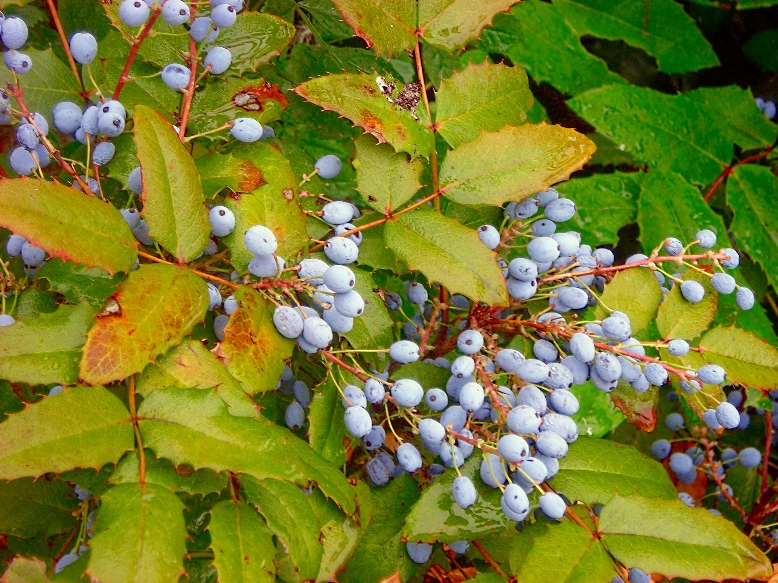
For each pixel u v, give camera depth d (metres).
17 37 0.29
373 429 0.32
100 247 0.27
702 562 0.29
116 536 0.24
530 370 0.30
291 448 0.27
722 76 0.65
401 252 0.31
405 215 0.32
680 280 0.35
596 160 0.56
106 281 0.31
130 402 0.26
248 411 0.27
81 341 0.28
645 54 0.63
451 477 0.31
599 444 0.33
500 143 0.33
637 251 0.56
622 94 0.52
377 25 0.34
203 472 0.27
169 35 0.34
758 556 0.29
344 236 0.32
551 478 0.32
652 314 0.34
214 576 0.30
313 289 0.29
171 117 0.33
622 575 0.30
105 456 0.25
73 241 0.26
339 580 0.31
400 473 0.33
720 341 0.35
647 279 0.34
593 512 0.32
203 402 0.26
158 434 0.26
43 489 0.32
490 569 0.35
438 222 0.32
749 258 0.52
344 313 0.29
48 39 0.39
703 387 0.34
